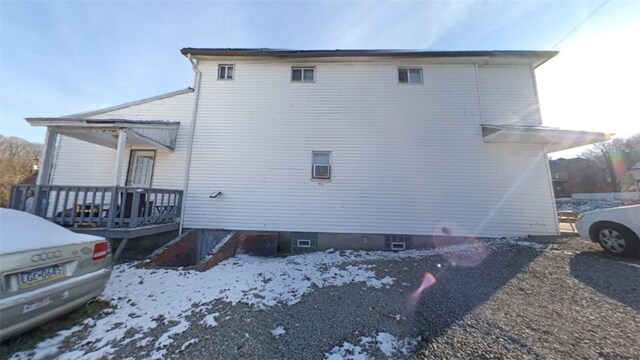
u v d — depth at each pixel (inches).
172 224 270.5
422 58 310.2
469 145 298.2
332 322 116.3
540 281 159.8
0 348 91.3
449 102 307.6
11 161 892.6
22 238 91.7
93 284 113.7
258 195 296.8
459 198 289.7
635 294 135.4
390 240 288.7
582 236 216.2
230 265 215.6
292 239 290.5
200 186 297.7
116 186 211.0
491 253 228.8
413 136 302.7
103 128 231.1
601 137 258.1
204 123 310.2
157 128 274.5
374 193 294.4
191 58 316.8
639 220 182.1
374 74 316.8
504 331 105.4
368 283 168.4
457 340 99.7
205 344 98.1
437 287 158.6
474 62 311.4
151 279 169.5
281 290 156.4
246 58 318.3
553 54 299.1
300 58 314.7
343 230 289.4
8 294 80.8
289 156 303.3
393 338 102.3
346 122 308.0
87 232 198.1
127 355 91.3
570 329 105.5
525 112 307.0
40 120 228.7
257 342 99.8
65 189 208.4
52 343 97.0
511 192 288.4
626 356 87.0
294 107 312.8
